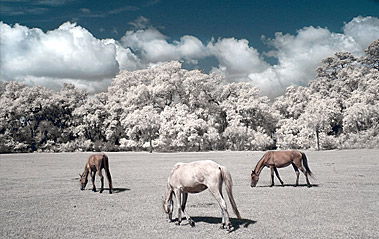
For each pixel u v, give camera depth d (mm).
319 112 67312
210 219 10445
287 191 15445
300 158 16922
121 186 18656
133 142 79688
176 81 89000
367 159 33406
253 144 78562
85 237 8711
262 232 8781
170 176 10055
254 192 15438
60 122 90688
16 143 77688
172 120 78688
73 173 26578
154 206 12789
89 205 13148
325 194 14352
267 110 87750
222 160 39031
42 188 18250
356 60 100938
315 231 8773
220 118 90562
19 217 11117
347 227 9086
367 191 14969
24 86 91375
